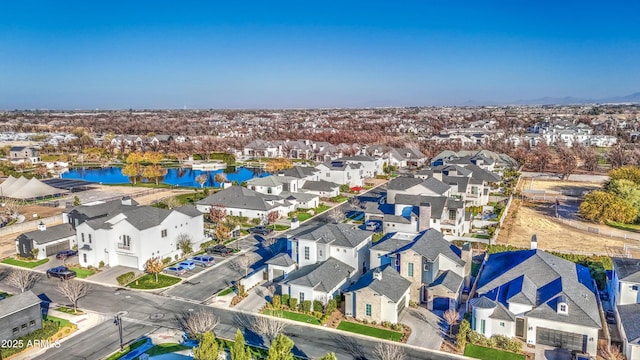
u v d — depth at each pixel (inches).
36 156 7234.3
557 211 3996.1
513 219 3735.2
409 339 1866.4
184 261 2726.4
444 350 1784.0
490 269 2300.7
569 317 1756.9
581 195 4638.3
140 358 1734.7
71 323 2016.5
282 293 2212.1
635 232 3385.8
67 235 3009.4
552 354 1742.1
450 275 2174.0
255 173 6387.8
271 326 1835.6
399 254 2213.3
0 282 2508.6
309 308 2107.5
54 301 2257.6
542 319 1785.2
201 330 1846.7
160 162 7224.4
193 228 2997.0
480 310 1844.2
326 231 2474.2
